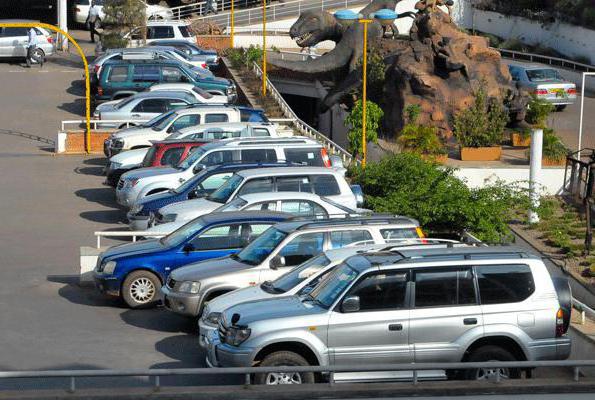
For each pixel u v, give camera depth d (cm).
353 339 2162
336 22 7412
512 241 4362
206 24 9281
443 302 2197
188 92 6159
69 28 10425
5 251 3834
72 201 4703
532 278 2228
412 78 6469
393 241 2773
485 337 2188
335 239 2772
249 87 7244
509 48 9725
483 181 5372
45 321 2905
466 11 10475
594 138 6644
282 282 2502
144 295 3048
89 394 1866
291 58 8062
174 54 7069
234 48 8594
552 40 9594
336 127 7231
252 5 10738
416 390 1891
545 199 4988
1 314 2978
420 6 6725
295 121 6231
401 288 2191
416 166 4544
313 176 3644
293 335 2148
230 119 5178
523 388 1912
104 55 6938
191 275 2761
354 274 2214
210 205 3609
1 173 5253
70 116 6650
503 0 10319
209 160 4200
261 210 3219
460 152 6022
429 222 4228
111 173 4753
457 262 2216
